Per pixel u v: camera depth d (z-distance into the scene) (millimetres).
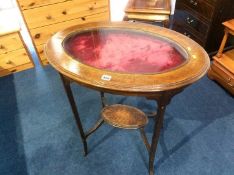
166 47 1140
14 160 1419
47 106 1786
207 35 2000
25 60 2135
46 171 1354
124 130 1577
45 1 1866
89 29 1298
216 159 1384
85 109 1748
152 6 2018
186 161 1377
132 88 858
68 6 2006
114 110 1430
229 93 1848
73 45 1152
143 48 1142
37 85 1999
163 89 852
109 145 1484
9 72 2125
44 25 2000
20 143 1519
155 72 939
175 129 1569
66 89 1093
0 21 2053
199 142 1483
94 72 939
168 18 1960
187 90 1883
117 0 2816
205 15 1947
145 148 1460
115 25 1336
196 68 955
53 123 1647
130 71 962
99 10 2205
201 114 1674
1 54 1975
